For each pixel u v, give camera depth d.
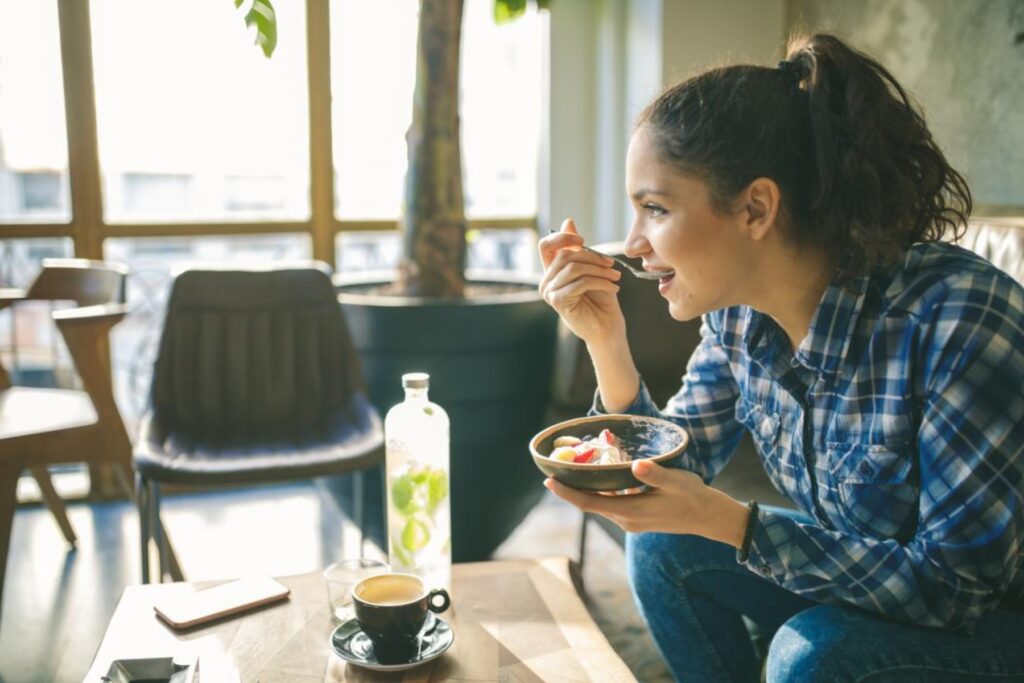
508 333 2.40
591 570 2.55
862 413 1.13
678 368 2.32
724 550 1.40
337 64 3.23
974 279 1.04
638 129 1.11
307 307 2.43
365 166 3.32
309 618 1.25
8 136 2.88
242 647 1.16
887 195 1.04
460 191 2.58
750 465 2.03
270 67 3.14
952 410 1.01
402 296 2.60
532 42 3.52
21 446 2.06
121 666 1.08
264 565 2.59
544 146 3.57
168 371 2.31
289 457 2.09
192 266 2.42
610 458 1.05
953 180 1.11
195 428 2.31
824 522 1.24
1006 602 1.15
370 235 3.38
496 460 2.47
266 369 2.40
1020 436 0.99
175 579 2.25
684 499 1.02
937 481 1.03
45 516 2.92
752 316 1.23
